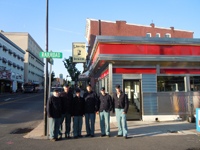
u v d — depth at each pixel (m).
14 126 8.57
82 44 16.44
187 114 9.72
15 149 5.16
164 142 5.74
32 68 65.88
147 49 9.27
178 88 9.90
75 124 6.39
